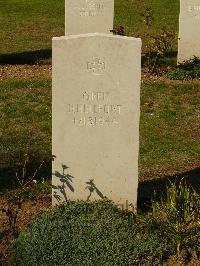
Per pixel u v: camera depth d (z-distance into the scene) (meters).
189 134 4.47
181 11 5.52
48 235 2.96
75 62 3.11
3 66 5.64
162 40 5.53
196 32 5.57
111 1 5.52
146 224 3.07
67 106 3.18
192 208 3.15
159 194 3.60
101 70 3.13
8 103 4.82
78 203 3.23
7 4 8.59
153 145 4.27
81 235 2.97
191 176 3.87
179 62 5.66
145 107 4.85
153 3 8.63
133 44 3.09
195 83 5.35
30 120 4.57
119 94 3.17
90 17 5.55
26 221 3.28
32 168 3.89
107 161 3.27
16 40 6.88
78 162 3.27
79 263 2.86
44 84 5.20
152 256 2.93
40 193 3.58
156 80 5.39
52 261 2.87
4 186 3.66
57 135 3.22
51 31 7.37
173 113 4.77
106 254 2.89
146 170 3.94
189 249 3.00
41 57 6.10
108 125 3.21
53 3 8.70
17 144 4.18
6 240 3.12
